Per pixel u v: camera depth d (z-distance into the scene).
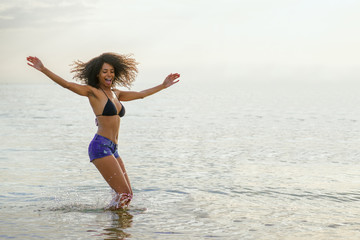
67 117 24.25
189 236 4.46
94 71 5.80
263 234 4.56
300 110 29.14
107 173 5.64
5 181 7.38
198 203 5.91
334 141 13.14
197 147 11.90
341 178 7.74
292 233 4.61
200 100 48.81
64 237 4.39
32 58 5.23
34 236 4.43
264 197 6.30
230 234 4.55
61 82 5.45
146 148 11.70
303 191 6.71
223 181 7.45
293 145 12.26
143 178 7.69
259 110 29.44
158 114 26.05
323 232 4.66
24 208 5.59
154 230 4.65
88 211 5.45
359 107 32.47
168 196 6.33
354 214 5.41
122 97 6.24
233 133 15.55
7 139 13.73
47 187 6.91
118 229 4.68
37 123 20.19
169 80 6.33
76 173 8.15
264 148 11.67
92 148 5.68
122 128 17.53
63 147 11.93
